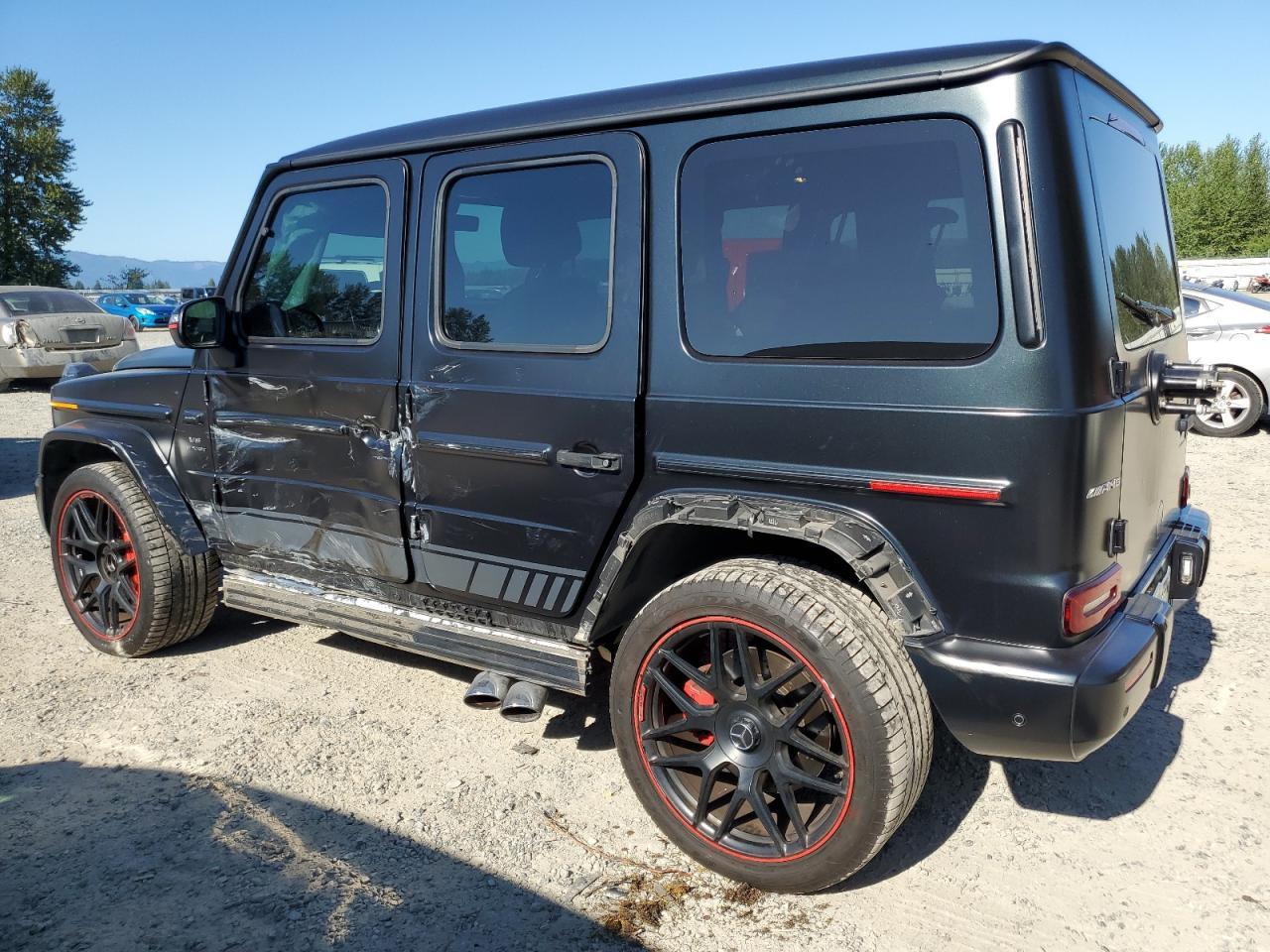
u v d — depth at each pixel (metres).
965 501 2.29
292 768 3.32
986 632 2.34
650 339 2.74
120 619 4.34
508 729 3.60
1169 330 3.09
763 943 2.42
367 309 3.35
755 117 2.56
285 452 3.59
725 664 2.62
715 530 2.78
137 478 3.98
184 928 2.49
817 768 2.65
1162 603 2.64
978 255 2.26
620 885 2.66
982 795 3.11
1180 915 2.50
